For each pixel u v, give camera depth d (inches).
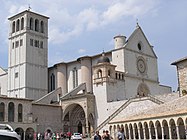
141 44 3996.1
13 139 487.5
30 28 4335.6
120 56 3695.9
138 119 2427.4
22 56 4224.9
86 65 3971.5
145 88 3868.1
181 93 2655.0
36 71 4254.4
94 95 3506.4
